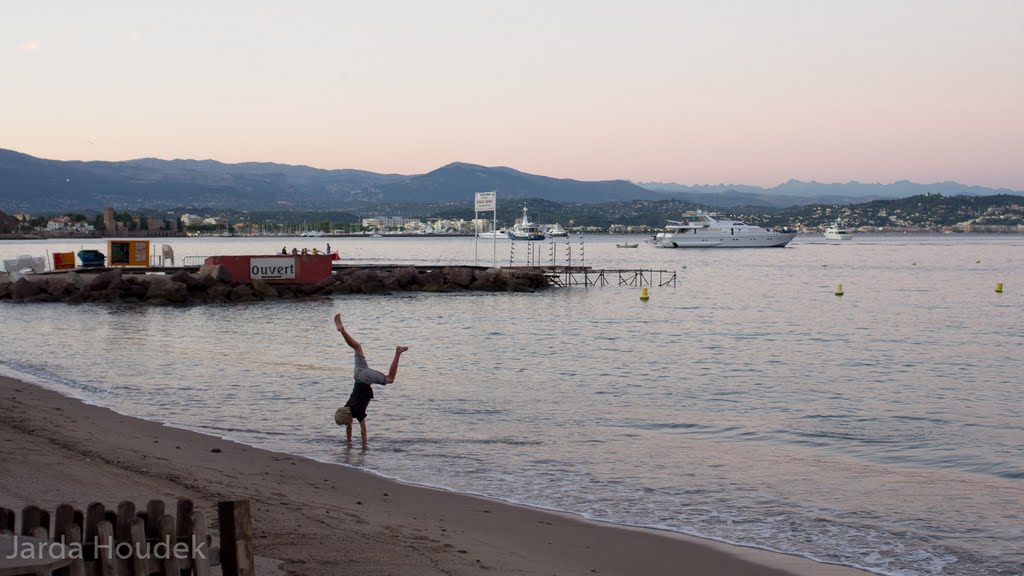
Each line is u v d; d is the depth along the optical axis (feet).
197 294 229.25
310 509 43.32
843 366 122.83
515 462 59.31
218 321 179.83
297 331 160.76
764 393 96.58
